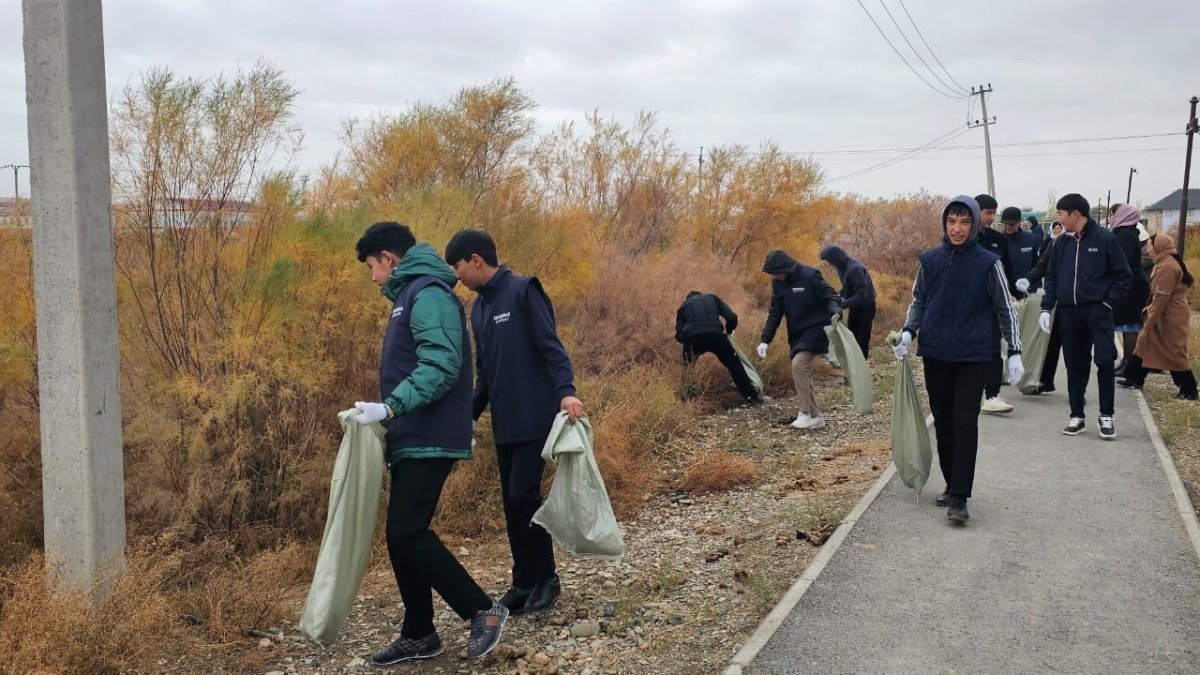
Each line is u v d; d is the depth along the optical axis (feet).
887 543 17.06
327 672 13.30
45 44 12.97
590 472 14.25
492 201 29.40
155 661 13.35
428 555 12.94
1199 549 16.53
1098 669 12.32
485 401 15.53
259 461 18.65
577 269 29.76
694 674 12.70
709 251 42.65
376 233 13.60
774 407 31.63
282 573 16.29
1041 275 29.86
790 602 14.51
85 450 13.34
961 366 18.12
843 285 32.78
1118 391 31.60
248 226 19.53
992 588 14.98
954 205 17.98
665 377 30.50
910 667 12.46
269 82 19.51
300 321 18.76
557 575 15.70
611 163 42.57
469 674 13.11
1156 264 29.76
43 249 13.24
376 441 13.08
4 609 13.01
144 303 18.53
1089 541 17.02
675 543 18.35
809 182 45.98
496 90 32.27
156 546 15.96
